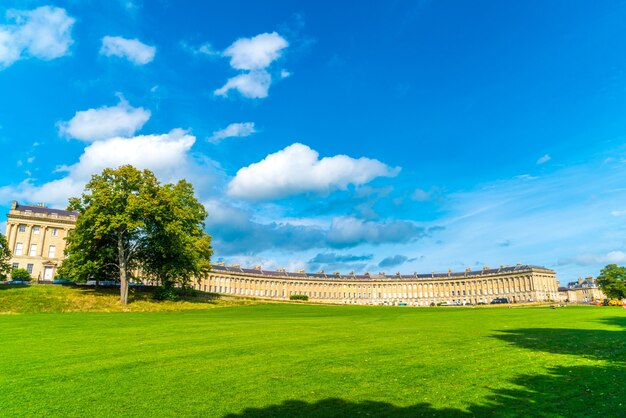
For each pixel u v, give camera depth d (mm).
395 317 54656
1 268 78688
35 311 53375
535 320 46625
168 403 14016
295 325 39531
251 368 18828
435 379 16859
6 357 21641
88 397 14680
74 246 65188
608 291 138250
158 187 67562
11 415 12938
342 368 18781
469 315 58375
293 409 13430
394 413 13055
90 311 56312
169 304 67688
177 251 68250
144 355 22078
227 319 47688
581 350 23562
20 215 108750
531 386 15828
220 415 12938
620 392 14977
